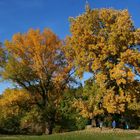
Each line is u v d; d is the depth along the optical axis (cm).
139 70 4200
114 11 4394
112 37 4191
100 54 4244
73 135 3322
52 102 5116
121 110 4175
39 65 4972
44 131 5453
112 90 4184
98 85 4291
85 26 4341
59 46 4997
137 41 4234
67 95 5131
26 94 4991
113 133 3556
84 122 5381
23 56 4981
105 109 4331
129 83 4175
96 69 4231
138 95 4241
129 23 4256
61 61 5012
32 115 5144
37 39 4944
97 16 4384
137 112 4394
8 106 4947
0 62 4950
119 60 4219
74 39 4366
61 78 4975
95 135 3238
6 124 5559
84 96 4731
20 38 4984
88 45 4297
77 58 4384
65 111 5216
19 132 5550
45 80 5009
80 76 4369
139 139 2839
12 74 4891
